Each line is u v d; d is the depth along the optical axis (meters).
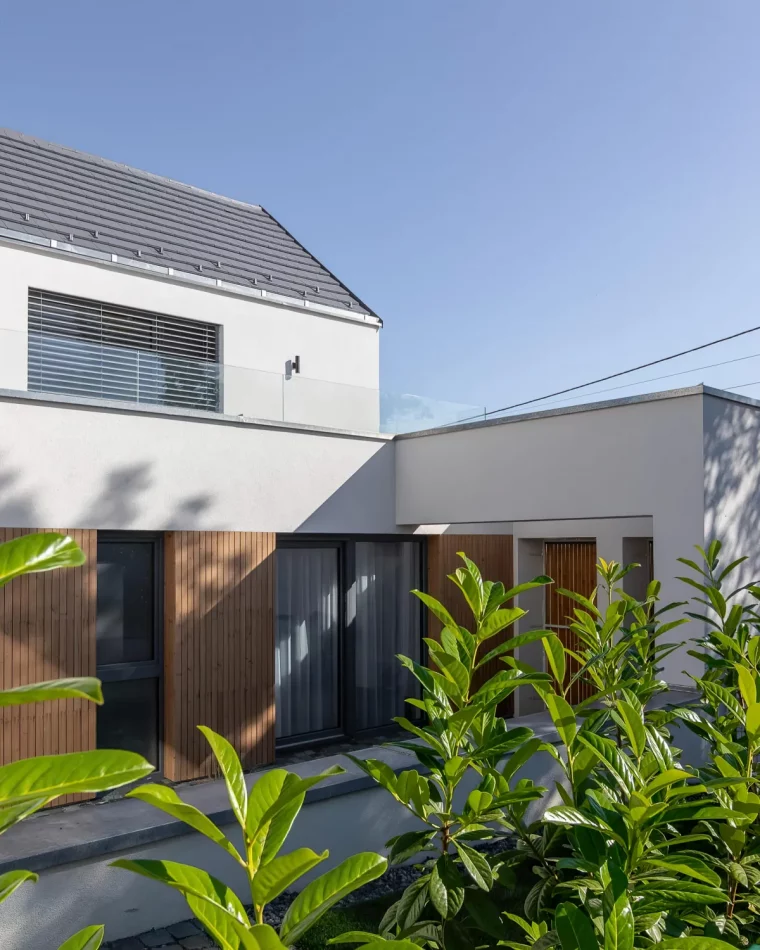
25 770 1.08
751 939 2.71
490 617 3.25
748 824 2.78
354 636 9.49
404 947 1.53
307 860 1.49
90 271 10.34
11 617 6.72
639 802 2.13
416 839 3.17
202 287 11.39
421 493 9.26
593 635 4.58
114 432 7.41
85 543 7.17
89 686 0.96
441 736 3.10
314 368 12.56
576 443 7.73
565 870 3.16
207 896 1.50
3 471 6.74
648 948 1.80
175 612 7.73
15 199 11.23
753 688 2.83
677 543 6.99
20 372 7.27
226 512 8.13
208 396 8.42
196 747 7.80
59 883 4.71
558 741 6.25
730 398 7.20
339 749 8.98
